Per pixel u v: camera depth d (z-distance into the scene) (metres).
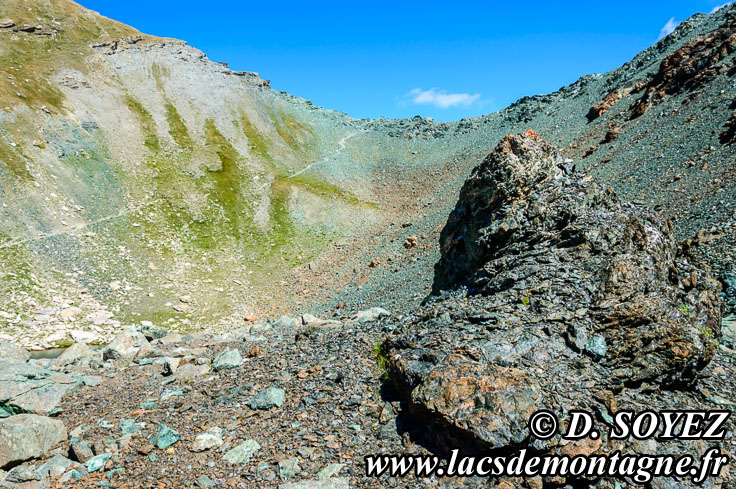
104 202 71.19
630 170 50.97
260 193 96.94
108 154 87.62
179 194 83.75
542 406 8.32
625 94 100.25
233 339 26.05
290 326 31.61
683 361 10.05
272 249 76.38
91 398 15.22
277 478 8.55
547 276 13.27
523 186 17.69
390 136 161.75
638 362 9.98
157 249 64.12
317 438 9.77
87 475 9.45
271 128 143.50
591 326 10.74
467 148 137.62
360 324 19.72
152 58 136.62
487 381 8.79
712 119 48.97
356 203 102.25
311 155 138.38
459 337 11.38
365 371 12.82
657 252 13.54
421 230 69.88
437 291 20.53
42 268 50.09
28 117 80.19
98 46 124.31
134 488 8.71
